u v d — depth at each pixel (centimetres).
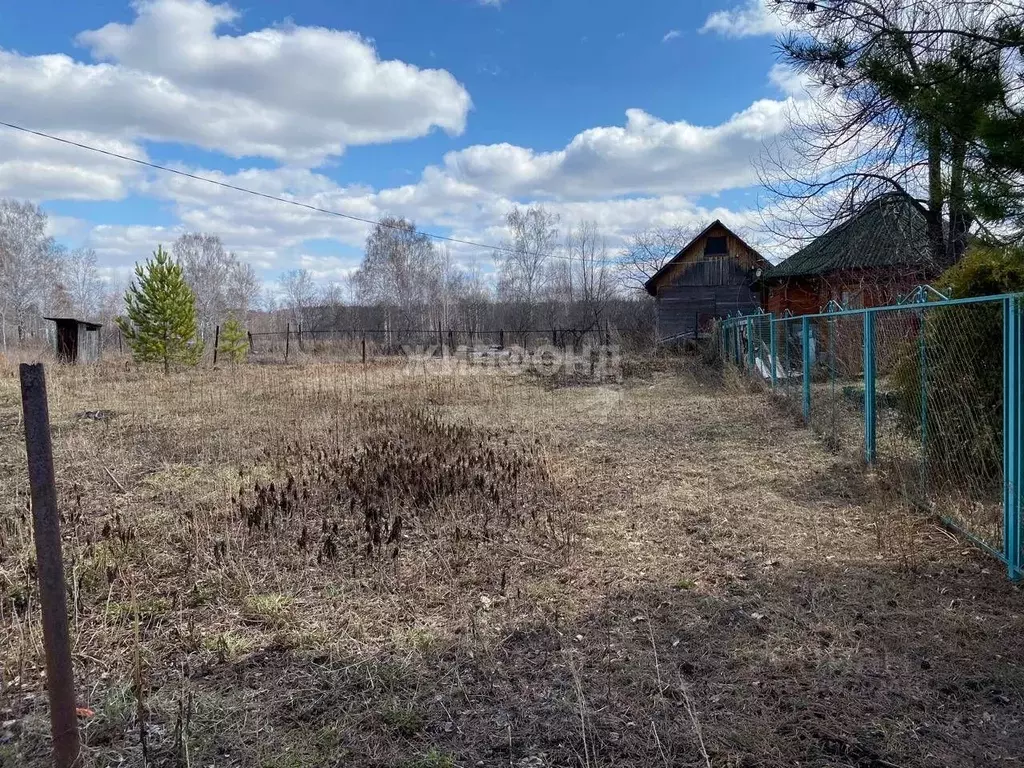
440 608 347
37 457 192
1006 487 353
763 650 289
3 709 260
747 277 2403
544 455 650
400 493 546
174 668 291
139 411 1038
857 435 682
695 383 1366
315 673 284
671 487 572
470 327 4094
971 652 280
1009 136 302
